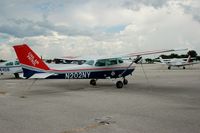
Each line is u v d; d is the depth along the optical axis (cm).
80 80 1869
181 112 725
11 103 895
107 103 886
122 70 1451
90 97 1037
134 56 1441
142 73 2788
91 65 1361
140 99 977
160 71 3191
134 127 565
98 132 528
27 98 1020
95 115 692
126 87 1416
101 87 1421
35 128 565
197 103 881
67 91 1250
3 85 1575
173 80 1858
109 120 632
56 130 547
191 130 540
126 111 743
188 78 2034
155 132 527
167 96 1062
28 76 1230
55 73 1268
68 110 764
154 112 726
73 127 570
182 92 1196
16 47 1205
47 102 914
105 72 1399
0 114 713
